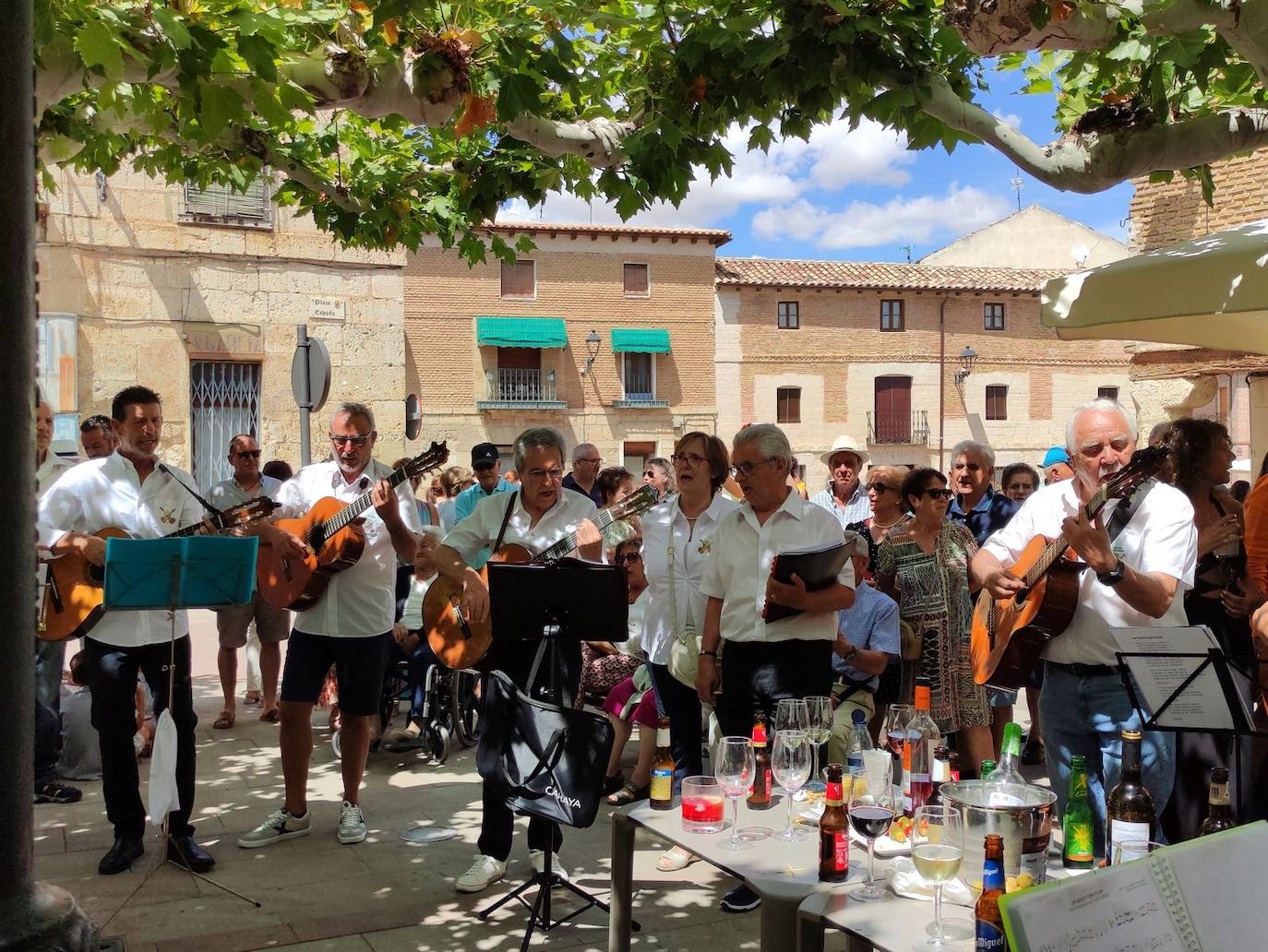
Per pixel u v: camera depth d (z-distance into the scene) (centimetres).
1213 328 383
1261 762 390
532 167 586
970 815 265
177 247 1616
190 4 384
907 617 520
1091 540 348
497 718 411
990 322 3434
